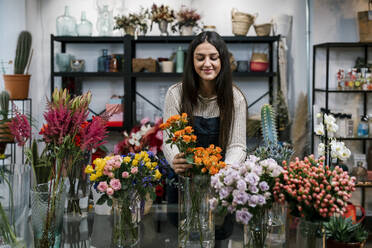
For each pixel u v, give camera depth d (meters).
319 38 4.65
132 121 4.58
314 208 1.23
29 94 4.68
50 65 4.87
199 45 1.83
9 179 1.37
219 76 1.94
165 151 1.84
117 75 4.47
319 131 1.78
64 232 1.60
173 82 4.83
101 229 1.64
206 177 1.38
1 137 3.40
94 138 1.43
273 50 4.73
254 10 4.80
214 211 1.42
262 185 1.23
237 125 2.04
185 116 1.48
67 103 1.43
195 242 1.41
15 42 4.34
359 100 4.64
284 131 4.47
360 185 4.07
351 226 1.58
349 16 4.62
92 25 4.65
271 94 4.69
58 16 4.71
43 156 1.53
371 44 4.23
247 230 1.30
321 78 4.66
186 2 4.83
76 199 1.72
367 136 4.32
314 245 1.23
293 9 4.75
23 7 4.38
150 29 4.54
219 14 4.82
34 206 1.41
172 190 2.23
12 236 1.37
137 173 1.49
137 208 1.50
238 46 4.80
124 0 4.83
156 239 1.54
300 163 1.29
